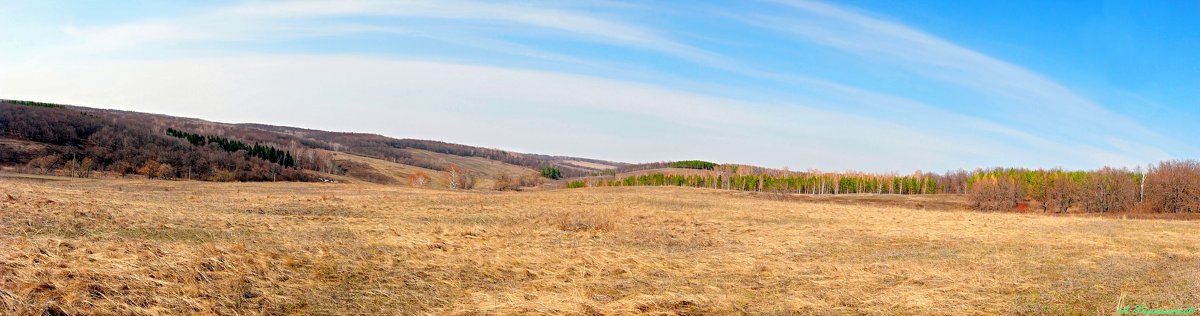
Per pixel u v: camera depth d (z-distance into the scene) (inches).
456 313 318.3
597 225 828.6
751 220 1092.5
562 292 374.9
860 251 639.8
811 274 460.8
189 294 316.5
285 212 945.5
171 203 961.5
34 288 290.4
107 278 326.0
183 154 4301.2
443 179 5036.9
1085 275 458.6
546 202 1482.5
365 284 378.0
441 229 719.7
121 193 1226.0
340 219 847.1
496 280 411.5
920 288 402.6
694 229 871.7
